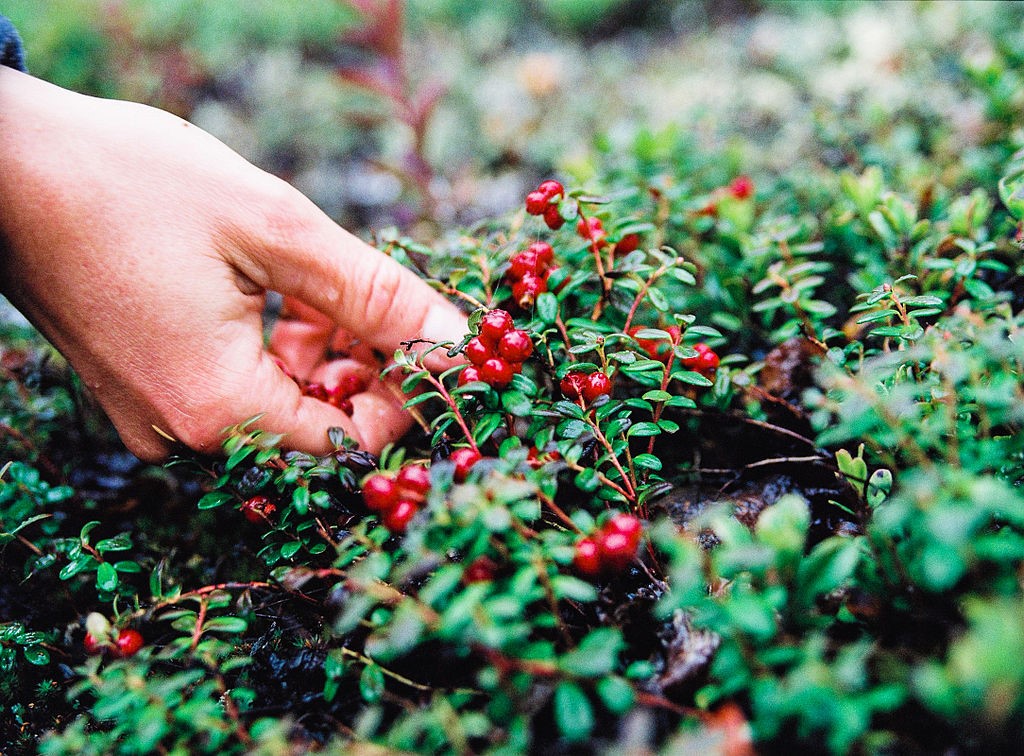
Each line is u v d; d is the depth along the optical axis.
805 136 0.41
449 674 0.20
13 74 0.23
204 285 0.23
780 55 0.54
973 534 0.18
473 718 0.17
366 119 0.52
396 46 0.48
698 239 0.33
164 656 0.20
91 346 0.24
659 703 0.18
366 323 0.25
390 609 0.20
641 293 0.24
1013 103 0.34
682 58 0.65
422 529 0.18
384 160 0.53
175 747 0.19
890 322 0.24
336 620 0.21
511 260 0.25
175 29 0.79
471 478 0.19
